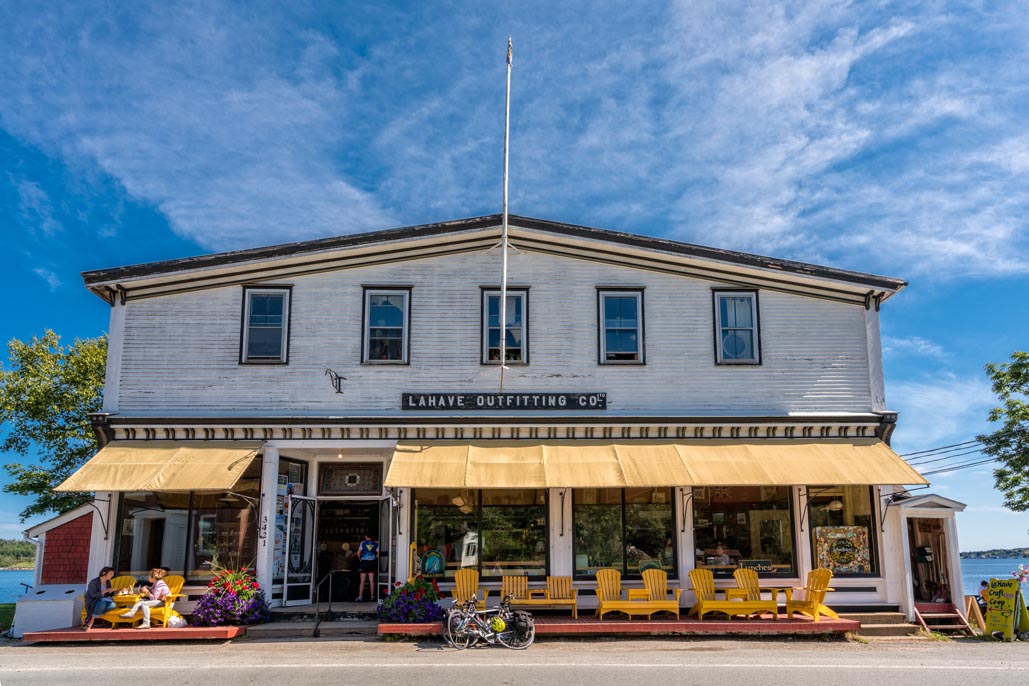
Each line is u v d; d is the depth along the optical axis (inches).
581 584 711.1
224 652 581.6
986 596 690.2
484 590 704.4
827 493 737.6
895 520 724.0
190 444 714.8
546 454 708.0
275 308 749.3
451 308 752.3
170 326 740.7
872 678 478.9
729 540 728.3
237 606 661.9
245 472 725.3
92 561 702.5
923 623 692.7
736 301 769.6
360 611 713.6
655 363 749.3
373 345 743.7
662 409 740.0
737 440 736.3
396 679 473.4
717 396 746.2
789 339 762.2
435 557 714.2
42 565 743.1
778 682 466.9
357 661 536.4
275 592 724.7
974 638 673.0
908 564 713.6
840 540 727.7
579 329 752.3
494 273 761.0
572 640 633.6
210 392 729.6
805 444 733.9
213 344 738.2
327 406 729.0
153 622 657.6
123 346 736.3
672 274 767.1
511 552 719.7
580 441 728.3
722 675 486.3
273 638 647.8
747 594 683.4
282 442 722.8
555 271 762.8
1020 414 982.4
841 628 649.6
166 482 671.8
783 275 762.8
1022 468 973.8
